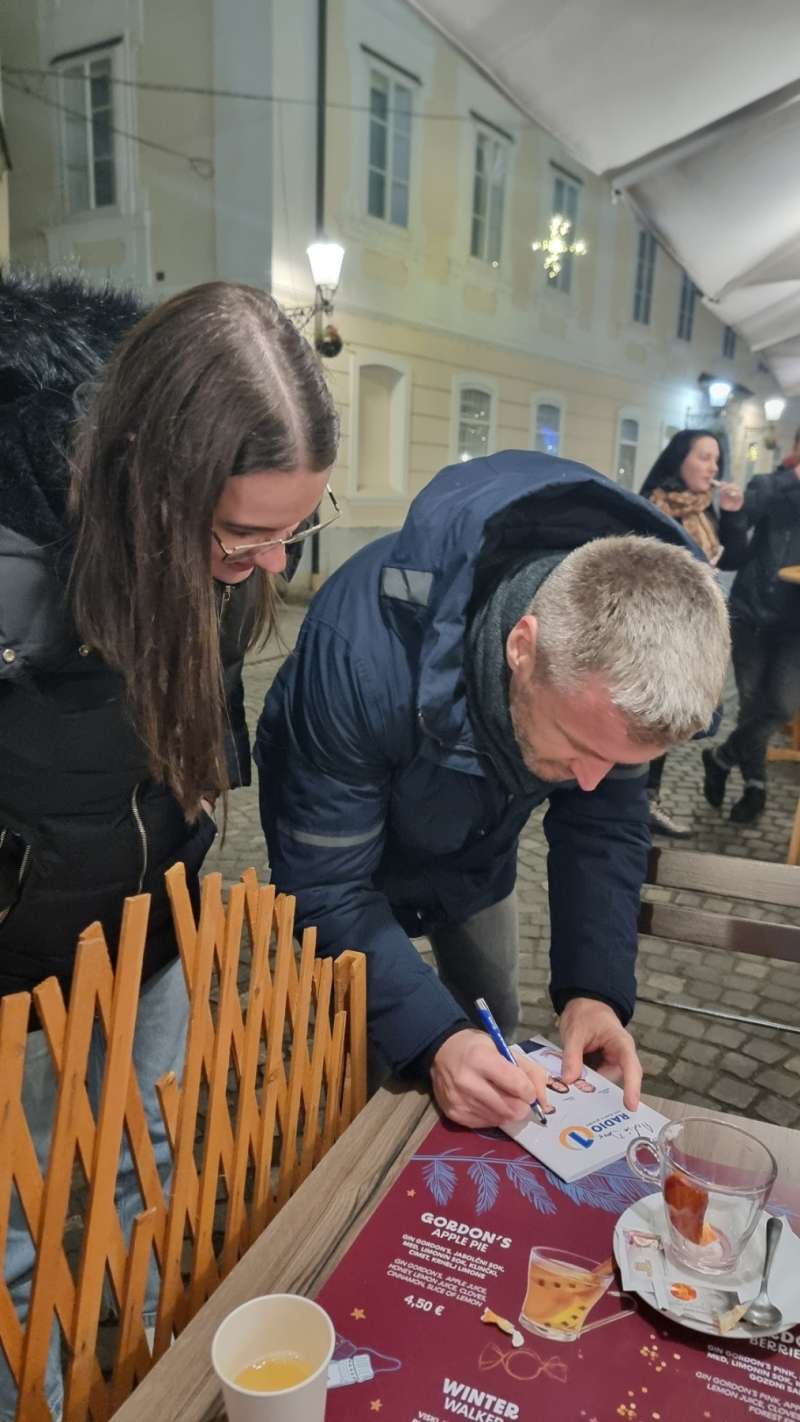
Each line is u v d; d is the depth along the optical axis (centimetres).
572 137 309
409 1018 122
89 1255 84
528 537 122
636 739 96
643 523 127
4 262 111
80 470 89
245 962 265
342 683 119
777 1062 244
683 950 299
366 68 894
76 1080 78
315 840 125
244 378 84
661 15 237
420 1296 86
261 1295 86
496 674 113
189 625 91
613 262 1288
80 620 92
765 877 154
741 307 495
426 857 148
